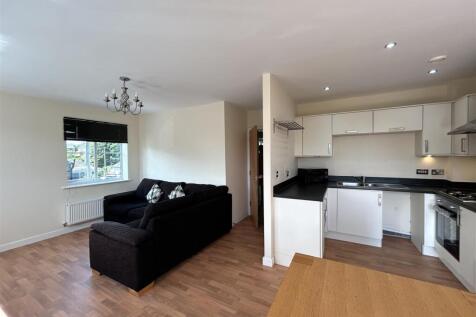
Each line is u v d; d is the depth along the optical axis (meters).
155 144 4.95
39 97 3.54
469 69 2.50
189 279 2.39
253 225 4.21
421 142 3.06
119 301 2.04
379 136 3.62
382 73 2.61
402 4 1.40
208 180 4.21
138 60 2.20
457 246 2.26
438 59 2.22
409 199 3.39
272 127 2.68
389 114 3.21
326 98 3.75
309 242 2.55
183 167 4.53
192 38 1.80
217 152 4.09
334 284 0.90
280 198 2.69
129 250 2.12
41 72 2.49
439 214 2.65
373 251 2.98
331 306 0.78
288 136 3.53
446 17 1.54
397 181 3.50
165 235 2.43
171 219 2.52
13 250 3.18
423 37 1.81
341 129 3.54
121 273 2.18
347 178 3.86
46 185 3.64
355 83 2.96
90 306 1.98
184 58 2.16
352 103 3.71
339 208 3.32
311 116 3.76
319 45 1.93
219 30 1.68
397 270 2.52
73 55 2.08
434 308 0.76
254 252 3.04
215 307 1.96
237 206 4.43
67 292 2.18
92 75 2.60
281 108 3.04
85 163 4.29
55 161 3.76
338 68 2.45
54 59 2.16
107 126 4.53
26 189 3.42
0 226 3.16
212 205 3.33
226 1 1.36
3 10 1.40
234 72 2.54
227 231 3.77
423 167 3.32
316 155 3.73
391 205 3.54
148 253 2.19
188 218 2.79
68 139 3.92
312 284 0.91
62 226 3.83
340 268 1.02
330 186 3.41
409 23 1.61
